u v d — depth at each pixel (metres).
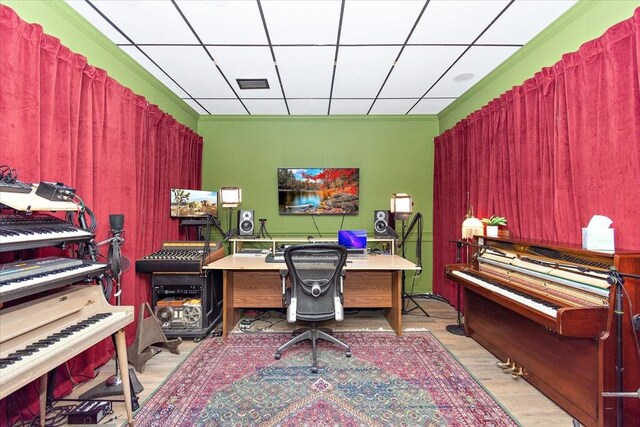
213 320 2.92
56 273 1.33
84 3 1.94
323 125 4.29
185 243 3.05
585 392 1.58
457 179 3.57
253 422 1.63
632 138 1.61
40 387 1.58
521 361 2.06
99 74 2.19
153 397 1.85
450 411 1.72
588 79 1.86
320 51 2.56
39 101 1.70
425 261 4.29
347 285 3.05
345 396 1.85
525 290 1.99
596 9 1.89
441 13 2.06
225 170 4.28
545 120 2.24
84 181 2.07
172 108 3.50
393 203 3.51
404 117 4.28
